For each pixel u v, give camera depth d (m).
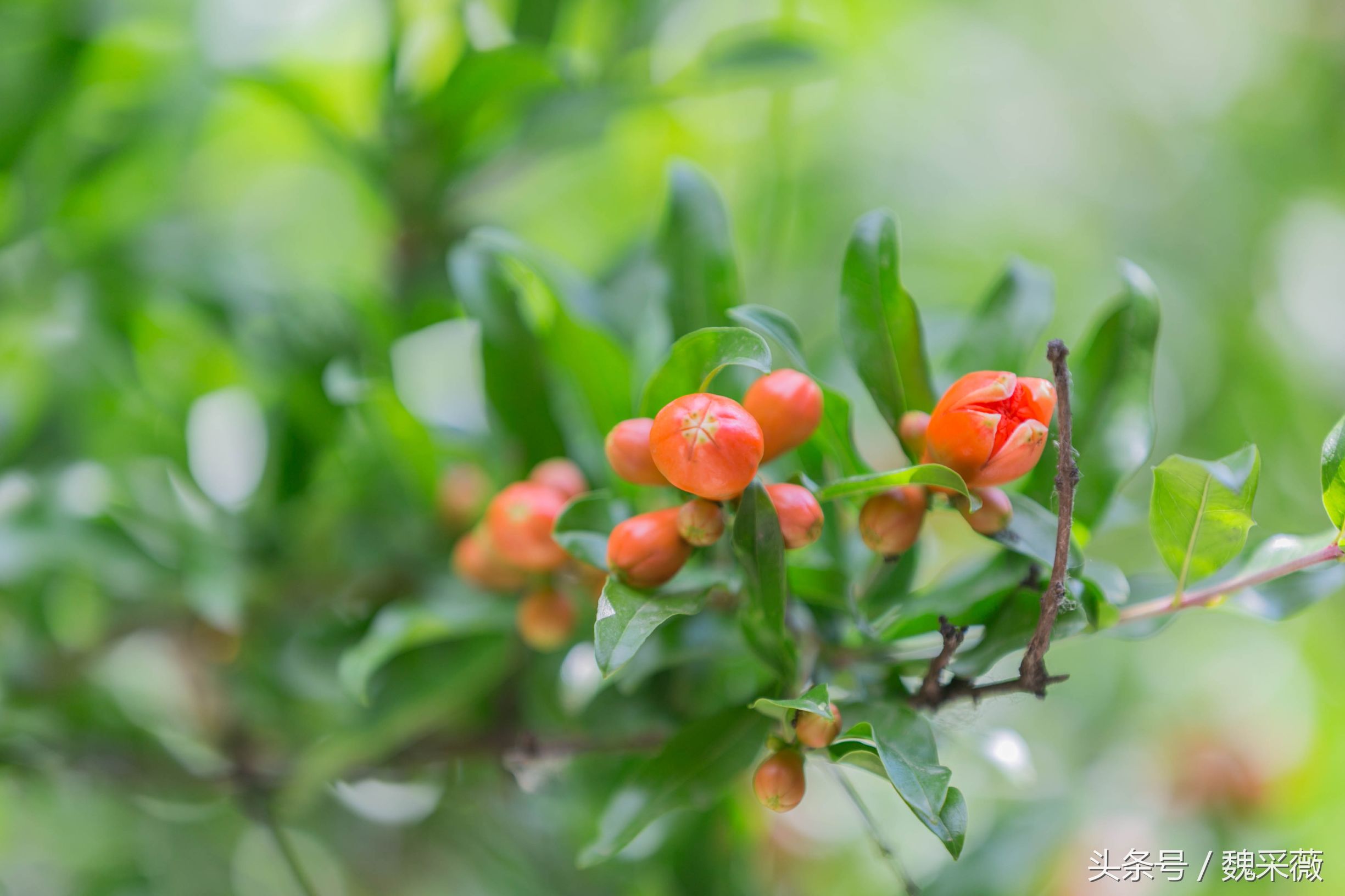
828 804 0.67
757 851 0.60
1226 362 0.93
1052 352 0.43
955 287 0.94
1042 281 0.49
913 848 0.70
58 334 0.59
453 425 0.54
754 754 0.47
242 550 0.56
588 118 0.59
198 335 0.59
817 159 0.90
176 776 0.57
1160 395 0.90
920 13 0.95
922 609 0.46
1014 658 0.57
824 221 0.88
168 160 0.67
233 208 0.87
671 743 0.47
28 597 0.59
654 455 0.44
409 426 0.53
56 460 0.59
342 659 0.55
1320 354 0.93
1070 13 1.05
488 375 0.51
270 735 0.58
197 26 0.64
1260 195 0.99
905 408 0.47
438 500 0.54
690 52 0.85
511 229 0.62
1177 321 0.94
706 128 0.82
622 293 0.56
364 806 0.62
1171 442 0.89
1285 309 0.95
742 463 0.44
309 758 0.52
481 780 0.58
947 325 0.55
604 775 0.55
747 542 0.45
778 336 0.46
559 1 0.60
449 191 0.60
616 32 0.62
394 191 0.59
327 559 0.56
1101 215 1.00
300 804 0.55
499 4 0.66
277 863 0.69
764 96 0.78
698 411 0.44
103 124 0.63
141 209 0.68
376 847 0.63
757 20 0.88
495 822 0.60
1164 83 1.05
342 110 0.61
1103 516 0.47
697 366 0.45
